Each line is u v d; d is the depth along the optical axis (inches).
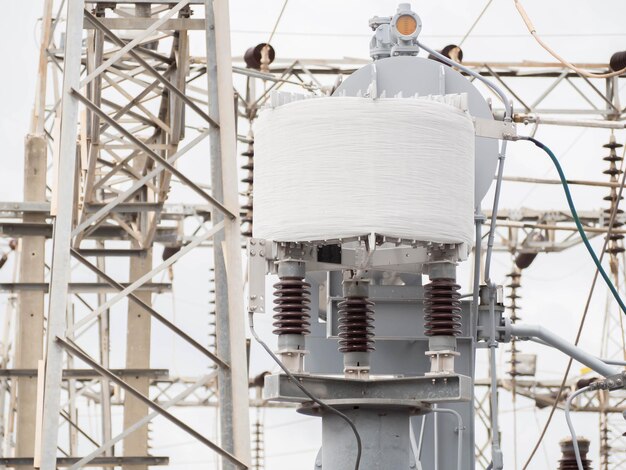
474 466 597.0
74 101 535.2
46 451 494.3
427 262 476.1
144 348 1202.6
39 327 1123.9
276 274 476.1
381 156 461.7
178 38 871.1
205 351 523.8
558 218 1747.0
